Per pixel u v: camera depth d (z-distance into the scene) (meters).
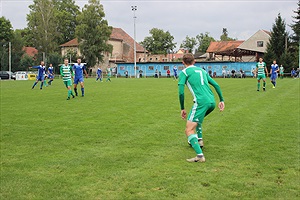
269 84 27.86
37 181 4.77
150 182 4.67
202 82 5.90
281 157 5.84
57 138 7.48
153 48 96.75
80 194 4.29
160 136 7.60
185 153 6.18
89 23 70.06
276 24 64.19
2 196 4.27
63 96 17.64
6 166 5.47
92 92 20.11
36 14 77.88
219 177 4.85
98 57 72.25
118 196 4.21
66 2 94.44
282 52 63.94
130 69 67.69
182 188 4.45
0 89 23.59
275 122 9.23
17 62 70.81
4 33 72.75
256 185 4.54
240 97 16.14
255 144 6.80
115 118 10.12
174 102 14.30
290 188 4.45
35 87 26.22
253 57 72.44
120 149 6.48
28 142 7.12
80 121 9.62
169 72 61.00
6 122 9.50
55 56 71.00
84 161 5.70
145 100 15.19
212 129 8.34
